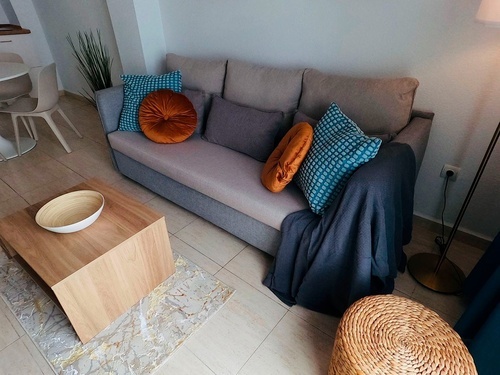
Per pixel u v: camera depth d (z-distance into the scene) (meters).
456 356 0.90
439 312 1.41
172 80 2.19
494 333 0.97
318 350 1.27
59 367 1.22
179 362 1.24
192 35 2.53
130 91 2.21
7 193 2.28
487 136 1.54
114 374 1.20
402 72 1.66
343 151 1.26
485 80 1.45
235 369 1.21
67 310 1.15
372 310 1.03
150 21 2.61
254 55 2.23
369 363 0.88
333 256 1.25
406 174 1.27
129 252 1.29
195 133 2.19
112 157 2.38
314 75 1.76
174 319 1.39
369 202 1.12
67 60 3.93
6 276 1.60
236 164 1.82
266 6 1.99
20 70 2.29
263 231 1.58
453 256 1.71
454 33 1.45
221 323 1.38
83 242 1.24
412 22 1.53
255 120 1.86
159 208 2.12
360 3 1.64
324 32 1.83
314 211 1.38
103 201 1.37
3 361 1.25
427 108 1.66
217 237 1.86
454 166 1.69
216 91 2.18
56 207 1.41
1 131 3.18
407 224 1.50
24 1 3.69
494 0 1.00
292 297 1.47
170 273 1.56
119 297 1.34
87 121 3.48
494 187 1.60
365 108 1.56
